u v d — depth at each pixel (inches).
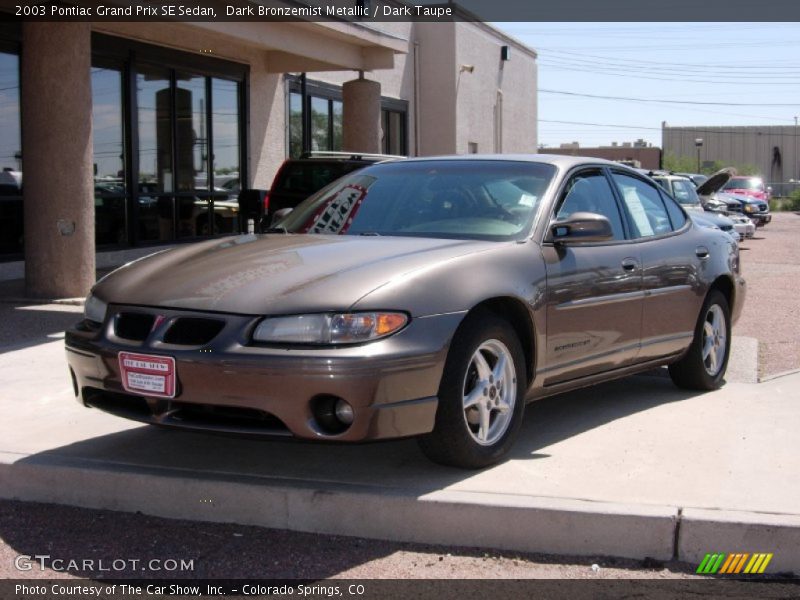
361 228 216.5
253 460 196.5
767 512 161.9
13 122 481.7
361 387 161.3
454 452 179.9
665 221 252.7
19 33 474.6
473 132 1026.7
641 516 160.1
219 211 656.4
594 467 188.5
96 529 175.9
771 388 265.1
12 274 486.3
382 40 642.2
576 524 162.1
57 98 402.6
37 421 228.4
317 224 224.5
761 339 352.5
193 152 627.2
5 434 217.0
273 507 175.3
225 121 658.8
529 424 225.0
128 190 568.7
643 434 213.9
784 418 228.1
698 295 249.8
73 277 412.8
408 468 189.2
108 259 553.6
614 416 232.2
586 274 209.3
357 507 170.7
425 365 168.7
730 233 306.0
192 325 171.2
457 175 225.0
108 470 186.9
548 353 200.1
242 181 680.4
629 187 245.0
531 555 163.0
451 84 965.8
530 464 190.9
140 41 564.4
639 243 233.8
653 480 179.8
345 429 165.8
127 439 213.3
